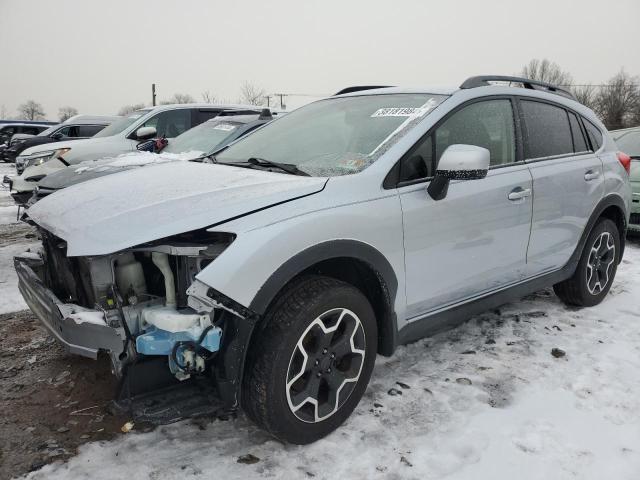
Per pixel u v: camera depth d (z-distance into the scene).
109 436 2.52
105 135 8.56
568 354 3.43
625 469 2.35
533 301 4.44
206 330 2.15
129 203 2.43
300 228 2.30
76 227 2.33
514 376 3.14
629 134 7.77
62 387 2.97
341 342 2.50
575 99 4.26
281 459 2.37
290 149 3.23
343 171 2.75
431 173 2.90
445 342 3.60
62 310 2.23
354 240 2.47
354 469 2.31
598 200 4.05
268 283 2.20
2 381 3.03
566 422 2.69
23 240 6.87
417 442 2.50
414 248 2.76
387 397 2.88
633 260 5.87
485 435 2.56
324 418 2.48
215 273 2.09
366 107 3.37
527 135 3.55
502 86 3.50
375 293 2.73
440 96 3.19
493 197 3.15
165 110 8.35
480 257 3.16
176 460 2.35
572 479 2.28
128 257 2.28
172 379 2.29
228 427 2.61
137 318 2.22
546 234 3.63
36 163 7.46
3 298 4.42
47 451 2.40
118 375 2.19
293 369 2.35
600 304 4.38
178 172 2.96
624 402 2.88
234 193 2.42
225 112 8.20
